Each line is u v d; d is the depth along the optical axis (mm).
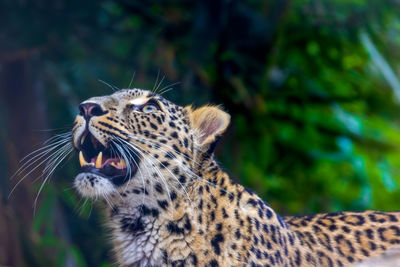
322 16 14617
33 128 14672
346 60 15562
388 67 14602
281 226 9094
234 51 14344
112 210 9070
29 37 14039
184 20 14898
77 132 8758
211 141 9125
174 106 9367
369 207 15633
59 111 16172
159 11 14969
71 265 14352
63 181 14219
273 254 8711
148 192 8773
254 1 14625
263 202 9188
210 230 8680
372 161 15914
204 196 8812
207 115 9328
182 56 14836
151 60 15000
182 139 9008
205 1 14047
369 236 9578
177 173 8836
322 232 9602
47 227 13781
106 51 15031
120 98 8969
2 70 14625
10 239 13719
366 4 14266
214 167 9117
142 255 8883
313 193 16125
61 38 14320
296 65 15477
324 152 15555
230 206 8805
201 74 14562
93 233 15664
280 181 16047
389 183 15594
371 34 14594
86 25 14438
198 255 8672
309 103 15594
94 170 8672
